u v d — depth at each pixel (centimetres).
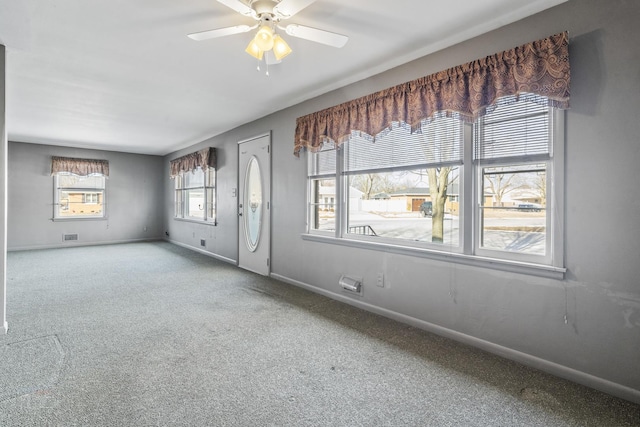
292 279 430
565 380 205
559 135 206
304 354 239
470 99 242
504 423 167
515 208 237
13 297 363
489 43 239
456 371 216
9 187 666
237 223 547
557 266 208
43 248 700
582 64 198
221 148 593
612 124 188
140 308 333
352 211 359
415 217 301
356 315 318
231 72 319
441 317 272
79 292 386
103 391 191
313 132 381
